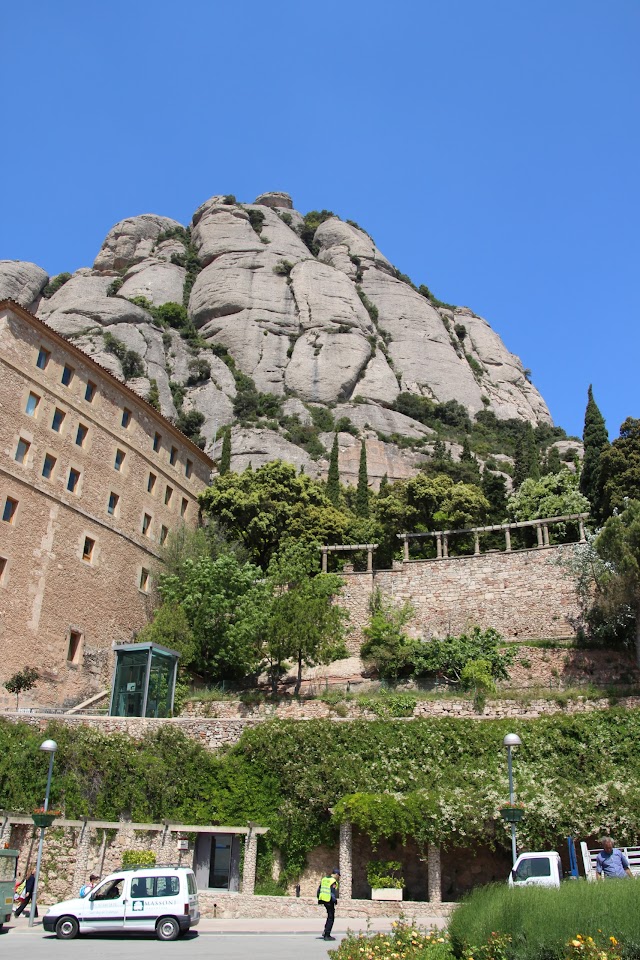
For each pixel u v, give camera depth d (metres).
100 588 45.00
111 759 29.14
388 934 16.25
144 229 157.38
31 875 25.94
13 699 37.69
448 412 126.50
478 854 26.67
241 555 51.75
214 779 28.94
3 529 39.16
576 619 43.19
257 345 126.06
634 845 24.92
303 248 154.88
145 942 19.19
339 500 79.44
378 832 26.12
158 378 111.25
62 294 129.12
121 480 48.53
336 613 41.94
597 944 12.15
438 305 170.00
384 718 30.61
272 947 17.95
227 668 42.75
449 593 47.16
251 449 98.31
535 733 29.20
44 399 43.41
